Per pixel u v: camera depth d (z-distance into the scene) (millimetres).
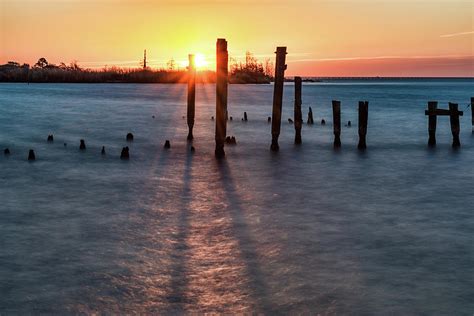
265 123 41844
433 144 28453
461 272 10070
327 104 71750
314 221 13781
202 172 20703
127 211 14727
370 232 12766
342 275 9906
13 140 29391
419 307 8570
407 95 104375
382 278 9766
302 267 10320
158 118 45312
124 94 88438
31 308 8492
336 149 27078
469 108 65562
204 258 10828
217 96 23641
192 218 14031
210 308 8562
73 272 10000
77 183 18391
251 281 9633
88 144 28203
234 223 13555
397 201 16219
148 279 9688
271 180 19406
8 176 19484
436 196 16969
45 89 102938
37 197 16297
